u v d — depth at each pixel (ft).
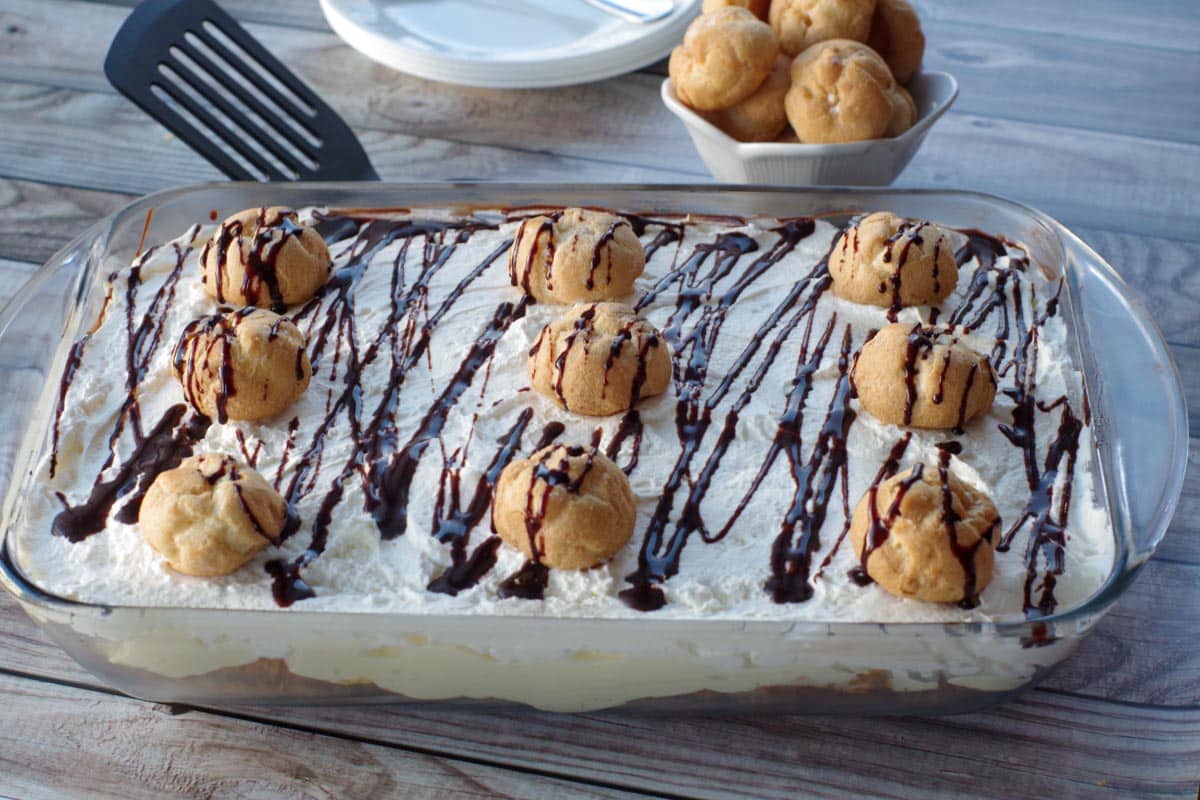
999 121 2.89
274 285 2.43
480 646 2.09
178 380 2.35
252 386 2.28
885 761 2.14
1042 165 2.81
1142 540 2.13
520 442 2.29
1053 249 2.49
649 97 2.95
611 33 2.93
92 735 2.16
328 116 2.72
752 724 2.18
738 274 2.50
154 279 2.50
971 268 2.51
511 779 2.13
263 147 2.68
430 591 2.15
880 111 2.54
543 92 2.95
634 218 2.57
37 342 2.40
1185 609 2.25
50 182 2.81
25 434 2.32
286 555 2.18
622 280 2.43
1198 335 2.56
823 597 2.14
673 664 2.10
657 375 2.31
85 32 3.09
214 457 2.19
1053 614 2.10
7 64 3.02
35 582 2.16
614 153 2.84
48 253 2.70
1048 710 2.17
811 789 2.12
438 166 2.81
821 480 2.25
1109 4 3.13
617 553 2.18
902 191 2.52
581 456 2.15
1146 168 2.81
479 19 2.95
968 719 2.17
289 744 2.15
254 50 2.71
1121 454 2.25
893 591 2.12
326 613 2.06
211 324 2.31
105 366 2.39
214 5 2.70
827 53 2.56
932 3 3.13
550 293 2.45
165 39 2.65
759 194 2.53
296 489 2.24
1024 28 3.07
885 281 2.42
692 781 2.13
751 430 2.30
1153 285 2.63
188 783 2.12
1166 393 2.29
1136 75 2.97
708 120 2.63
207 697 2.18
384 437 2.30
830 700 2.15
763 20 2.70
